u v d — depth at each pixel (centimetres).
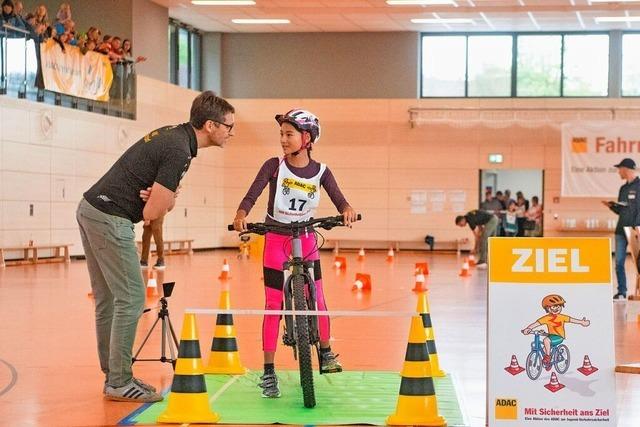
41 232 2270
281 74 3272
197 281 1738
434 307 1309
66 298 1376
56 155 2314
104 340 671
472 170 3219
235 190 3266
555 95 3203
